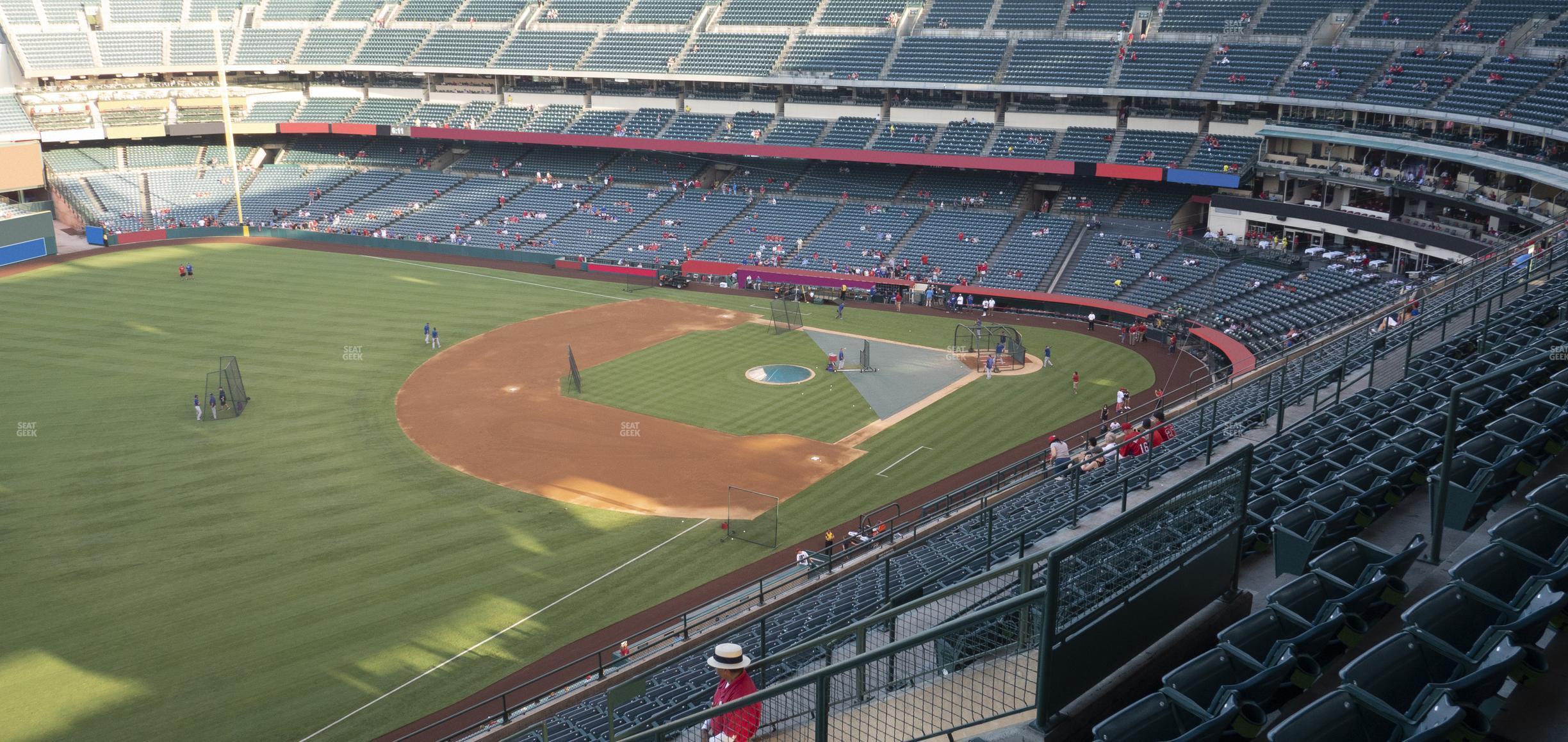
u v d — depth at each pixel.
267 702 31.55
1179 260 74.38
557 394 59.59
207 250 94.00
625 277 87.38
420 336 70.38
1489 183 61.25
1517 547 10.12
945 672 11.99
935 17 90.38
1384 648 8.80
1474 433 15.59
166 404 57.09
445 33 106.25
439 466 49.56
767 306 79.06
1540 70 61.03
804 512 44.81
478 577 39.16
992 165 82.31
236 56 109.31
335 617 36.22
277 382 60.94
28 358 64.56
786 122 92.88
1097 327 72.50
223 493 46.25
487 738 29.16
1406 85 66.75
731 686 13.41
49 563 39.75
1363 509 13.69
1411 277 62.72
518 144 107.88
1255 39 77.50
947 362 65.31
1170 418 40.72
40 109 100.81
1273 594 10.73
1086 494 21.58
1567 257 29.25
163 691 32.00
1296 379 31.48
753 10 96.94
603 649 34.28
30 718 30.69
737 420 55.72
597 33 101.12
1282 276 68.12
